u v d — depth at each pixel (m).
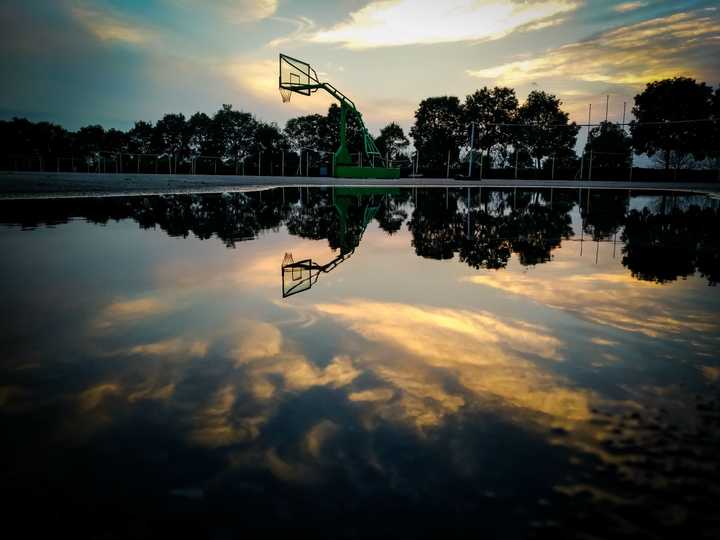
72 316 2.15
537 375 1.56
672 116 46.47
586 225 6.80
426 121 61.41
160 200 10.51
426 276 3.22
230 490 0.97
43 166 69.00
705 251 4.39
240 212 8.34
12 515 0.90
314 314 2.26
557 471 1.04
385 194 16.14
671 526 0.88
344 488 0.98
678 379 1.53
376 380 1.51
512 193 17.83
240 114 68.56
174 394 1.39
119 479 1.00
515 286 2.91
